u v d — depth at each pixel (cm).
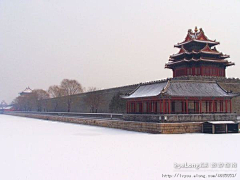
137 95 7319
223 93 6700
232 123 6181
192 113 6488
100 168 3058
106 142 4959
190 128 6172
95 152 3981
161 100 6631
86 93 13238
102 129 7881
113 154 3791
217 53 9512
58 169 3050
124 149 4159
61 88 17512
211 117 6388
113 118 9162
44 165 3247
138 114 7019
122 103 10125
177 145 4416
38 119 15888
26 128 8669
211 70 9562
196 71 9500
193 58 9444
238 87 8744
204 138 5228
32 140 5528
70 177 2747
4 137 6128
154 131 6203
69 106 15050
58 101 16800
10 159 3600
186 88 6562
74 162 3369
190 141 4834
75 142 5097
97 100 12112
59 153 3975
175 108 6981
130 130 7250
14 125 10162
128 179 2653
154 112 6719
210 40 9925
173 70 10319
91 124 9931
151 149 4103
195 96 6372
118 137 5647
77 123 11194
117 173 2850
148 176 2736
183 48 9762
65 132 7106
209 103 6931
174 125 6059
